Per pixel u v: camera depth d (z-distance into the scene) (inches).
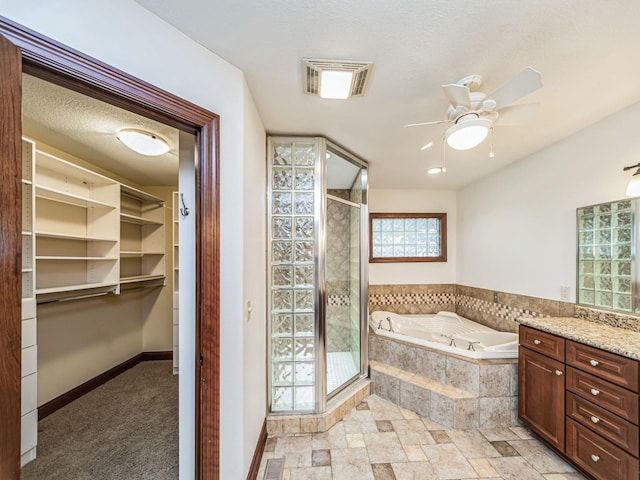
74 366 100.9
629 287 72.3
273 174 84.0
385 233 155.8
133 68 41.1
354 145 92.7
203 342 49.6
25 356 68.8
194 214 57.4
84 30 37.3
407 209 155.5
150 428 82.9
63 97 61.0
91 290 98.9
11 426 29.6
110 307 118.2
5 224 29.5
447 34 45.8
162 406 95.4
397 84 59.3
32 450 69.8
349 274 115.9
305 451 73.9
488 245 128.7
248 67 54.2
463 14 42.0
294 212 84.7
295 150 84.9
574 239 87.4
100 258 100.6
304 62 52.5
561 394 68.9
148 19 42.4
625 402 55.4
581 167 84.2
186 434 55.9
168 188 139.3
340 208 113.2
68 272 98.4
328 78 56.7
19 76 31.6
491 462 70.4
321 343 84.5
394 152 99.5
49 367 92.0
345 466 68.8
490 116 55.7
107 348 116.1
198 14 42.4
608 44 47.8
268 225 82.9
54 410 92.1
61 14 35.8
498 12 41.6
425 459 71.4
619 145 73.1
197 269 50.3
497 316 122.6
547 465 69.3
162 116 45.4
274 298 84.7
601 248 79.1
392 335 109.3
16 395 30.1
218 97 51.4
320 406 84.0
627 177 71.8
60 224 95.6
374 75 56.4
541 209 99.6
